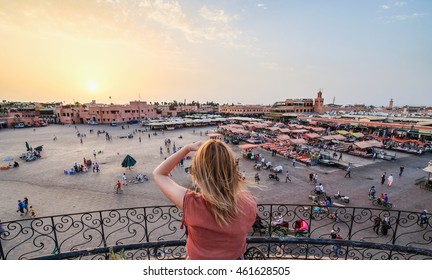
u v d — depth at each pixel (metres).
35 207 14.22
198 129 62.59
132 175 20.67
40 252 9.40
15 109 84.81
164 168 1.37
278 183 18.38
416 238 10.28
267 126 49.66
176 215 12.77
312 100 89.12
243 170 22.12
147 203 14.83
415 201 14.82
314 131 44.31
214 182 1.13
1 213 13.45
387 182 18.45
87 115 79.88
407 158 26.53
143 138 44.25
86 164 24.09
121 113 77.81
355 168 22.42
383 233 10.49
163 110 101.38
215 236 1.19
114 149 33.25
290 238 2.98
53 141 40.69
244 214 1.22
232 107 102.38
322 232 10.87
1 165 24.53
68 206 14.36
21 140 42.09
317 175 20.44
